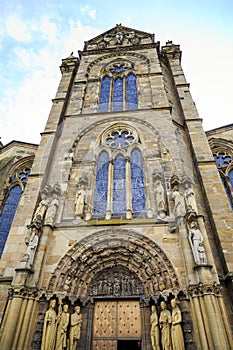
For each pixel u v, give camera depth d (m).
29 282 14.21
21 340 12.38
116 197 19.98
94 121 25.81
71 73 35.91
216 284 13.02
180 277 14.16
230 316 13.66
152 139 23.06
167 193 18.41
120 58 35.94
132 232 16.47
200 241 14.30
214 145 26.81
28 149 28.84
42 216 17.28
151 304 14.64
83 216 18.19
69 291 15.04
